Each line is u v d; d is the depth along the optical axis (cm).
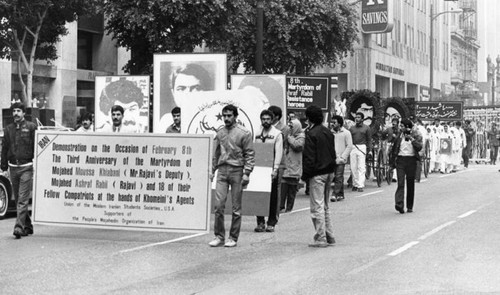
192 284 877
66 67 3244
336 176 1933
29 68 2325
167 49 2370
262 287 854
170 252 1126
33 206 1332
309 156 1160
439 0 7612
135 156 1284
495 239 1212
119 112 1368
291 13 3064
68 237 1302
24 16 2205
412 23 6581
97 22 3497
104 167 1298
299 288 845
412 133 1627
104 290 850
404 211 1661
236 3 2395
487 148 4656
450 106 3741
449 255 1058
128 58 3672
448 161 3181
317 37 3136
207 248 1165
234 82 1728
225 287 857
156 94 1825
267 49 3092
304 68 3303
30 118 1755
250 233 1332
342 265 992
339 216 1588
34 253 1121
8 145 1301
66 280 911
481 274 913
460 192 2159
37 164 1327
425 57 7012
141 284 881
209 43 2427
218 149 1203
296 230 1370
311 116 1177
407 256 1054
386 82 5878
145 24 2320
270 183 1332
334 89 2748
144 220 1277
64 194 1318
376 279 889
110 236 1315
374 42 5459
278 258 1059
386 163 2539
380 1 5097
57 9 2311
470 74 9112
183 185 1259
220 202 1184
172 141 1265
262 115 1345
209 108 1475
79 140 1311
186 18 2317
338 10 3198
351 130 2286
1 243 1227
